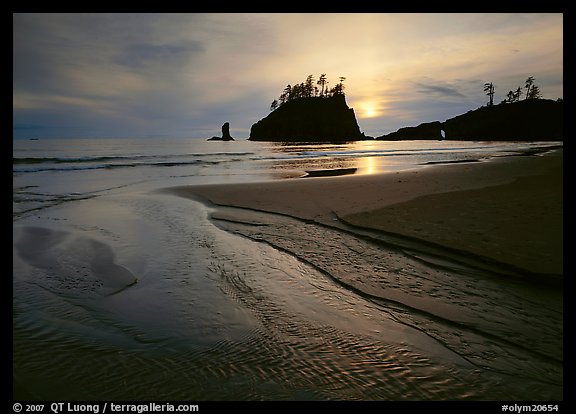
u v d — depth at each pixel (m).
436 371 3.45
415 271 5.91
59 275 5.94
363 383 3.30
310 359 3.67
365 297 5.08
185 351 3.80
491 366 3.50
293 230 8.71
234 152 50.84
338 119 117.12
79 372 3.42
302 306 4.87
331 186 15.05
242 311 4.74
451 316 4.45
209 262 6.61
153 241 7.93
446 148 59.03
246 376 3.39
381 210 9.89
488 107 118.69
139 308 4.82
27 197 13.39
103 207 11.70
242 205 11.83
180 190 15.09
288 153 48.38
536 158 27.62
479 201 10.16
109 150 54.38
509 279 5.34
